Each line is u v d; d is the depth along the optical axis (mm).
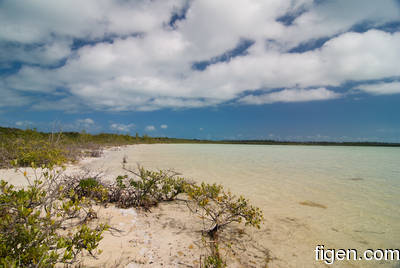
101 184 4402
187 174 8180
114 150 19797
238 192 5828
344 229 3693
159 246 2805
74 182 4332
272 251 2949
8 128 13641
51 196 2418
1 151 7672
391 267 2631
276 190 6137
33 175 5859
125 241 2770
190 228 3479
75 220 3002
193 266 2441
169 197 5070
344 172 9656
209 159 14008
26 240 1795
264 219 4043
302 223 3900
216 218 3469
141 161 11812
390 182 7500
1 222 1924
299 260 2756
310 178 8047
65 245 1891
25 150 7816
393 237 3426
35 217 1936
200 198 4531
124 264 2275
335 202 5152
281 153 22109
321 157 17656
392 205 4953
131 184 4527
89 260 2236
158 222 3600
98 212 3514
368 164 12969
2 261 1481
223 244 3064
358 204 5012
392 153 25156
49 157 7766
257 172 9109
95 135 28812
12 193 2184
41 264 1644
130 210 3918
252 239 3275
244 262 2664
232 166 10805
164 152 19719
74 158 9953
